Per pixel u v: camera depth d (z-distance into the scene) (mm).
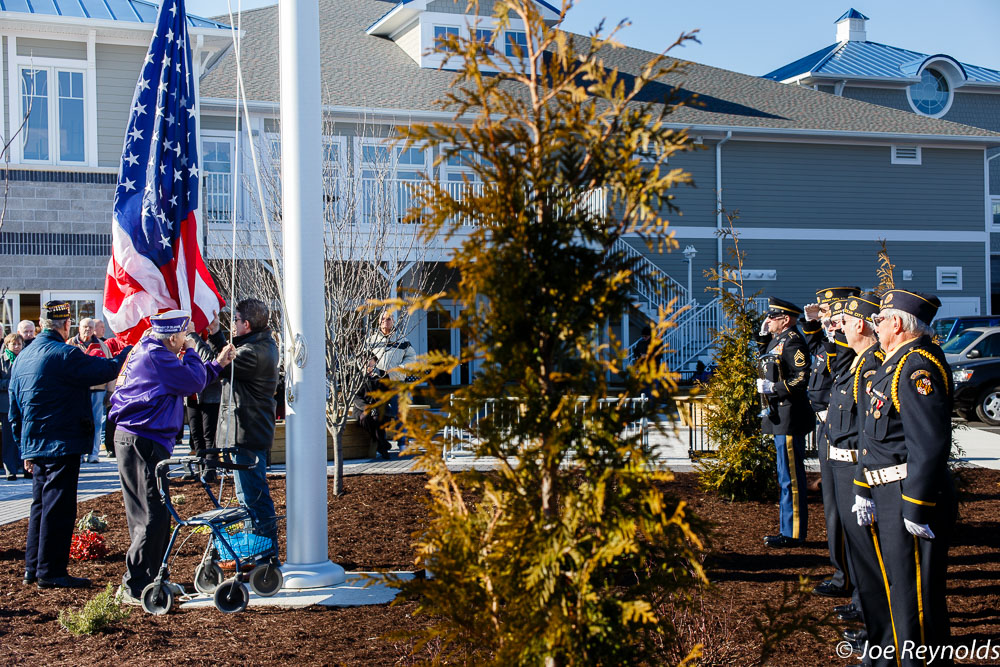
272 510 6684
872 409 4371
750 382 9227
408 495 9875
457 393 3125
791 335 7500
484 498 3256
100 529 8602
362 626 5594
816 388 6062
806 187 27766
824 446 6027
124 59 18484
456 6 25766
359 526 8500
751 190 27344
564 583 3000
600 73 3143
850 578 6008
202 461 6199
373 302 3094
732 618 5422
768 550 7438
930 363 4156
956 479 8344
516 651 2922
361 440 13125
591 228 3072
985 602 5930
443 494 3402
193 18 18531
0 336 12992
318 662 4934
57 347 6672
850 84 34031
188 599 6312
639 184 3029
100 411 13648
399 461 12609
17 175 17625
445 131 3133
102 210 18141
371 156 19750
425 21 25500
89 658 5098
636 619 2871
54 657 5133
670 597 4172
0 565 7398
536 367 3068
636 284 3127
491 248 3012
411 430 3178
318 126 6625
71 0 18438
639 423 3117
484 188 3111
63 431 6633
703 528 3150
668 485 10156
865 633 5047
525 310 3029
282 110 6613
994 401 17516
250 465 6297
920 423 4082
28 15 17328
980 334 18578
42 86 17984
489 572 3064
